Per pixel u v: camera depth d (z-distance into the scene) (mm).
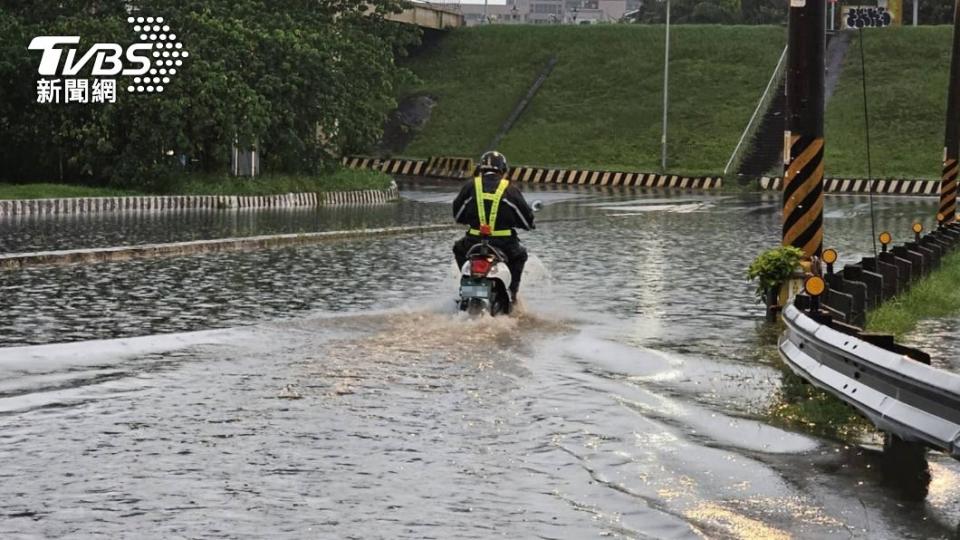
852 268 17078
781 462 9445
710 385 12414
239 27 48812
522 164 80750
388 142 86438
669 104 86625
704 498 8430
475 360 13430
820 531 7746
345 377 12352
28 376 12227
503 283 16328
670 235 34094
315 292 19422
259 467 9055
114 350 13750
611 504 8258
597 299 19500
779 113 82375
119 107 45688
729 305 19062
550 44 96750
